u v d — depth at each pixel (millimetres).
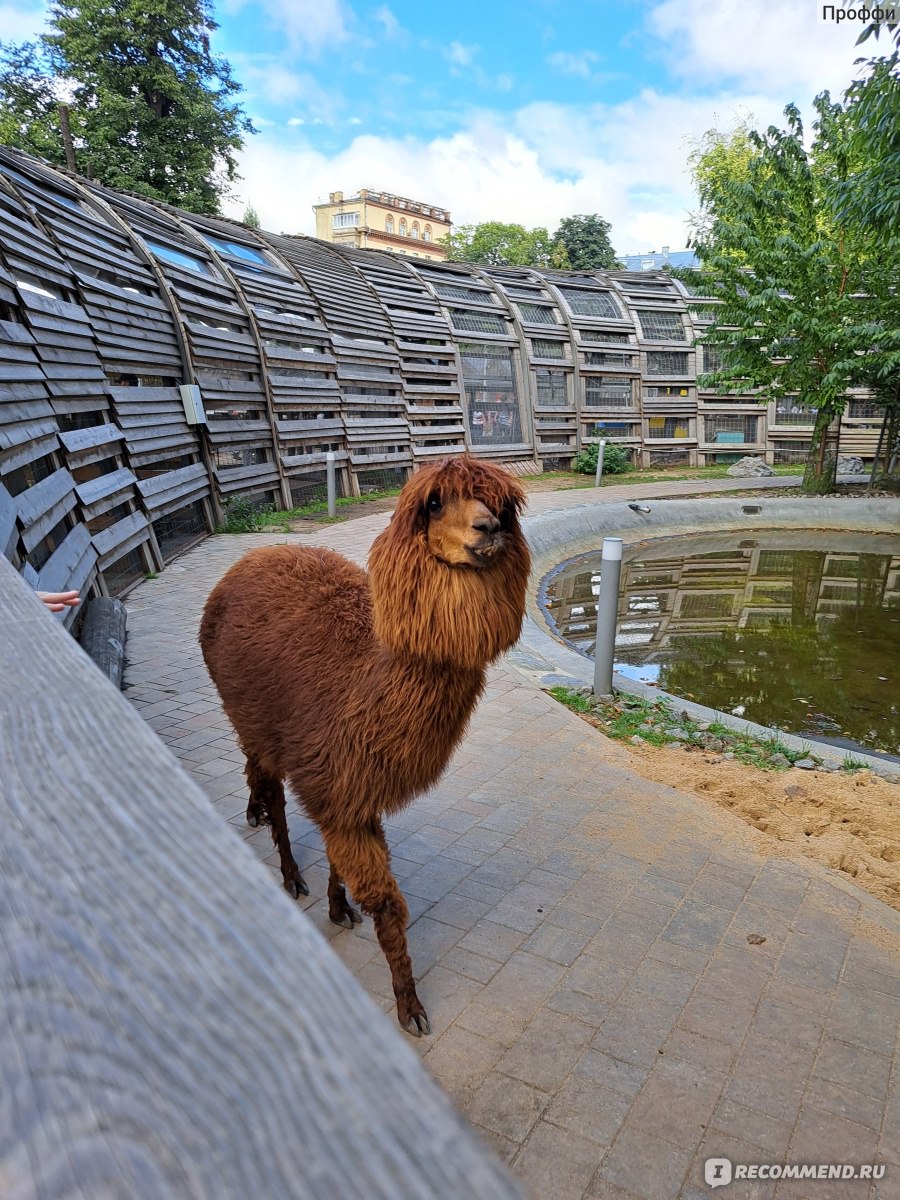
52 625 1261
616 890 3582
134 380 10375
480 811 4297
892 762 5828
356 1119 464
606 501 16703
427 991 2936
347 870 2652
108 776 797
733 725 5965
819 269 17297
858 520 16641
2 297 6828
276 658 2811
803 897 3547
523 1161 2266
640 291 24922
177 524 11000
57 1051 519
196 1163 437
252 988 565
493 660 2357
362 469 17703
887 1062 2643
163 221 13992
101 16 26734
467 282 22328
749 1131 2373
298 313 16297
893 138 7984
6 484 5574
